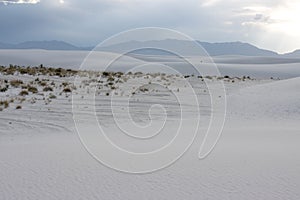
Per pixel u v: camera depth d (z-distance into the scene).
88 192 7.16
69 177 8.19
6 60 73.12
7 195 6.93
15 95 24.48
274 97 28.67
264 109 24.91
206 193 7.14
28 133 15.52
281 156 10.49
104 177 8.23
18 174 8.38
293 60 129.38
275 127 18.39
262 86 34.28
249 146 12.28
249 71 78.44
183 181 7.96
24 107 21.06
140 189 7.38
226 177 8.27
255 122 20.36
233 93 31.50
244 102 27.25
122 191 7.24
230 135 15.16
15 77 31.80
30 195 6.94
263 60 125.56
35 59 76.81
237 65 89.12
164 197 6.91
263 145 12.48
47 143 12.78
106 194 7.05
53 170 8.77
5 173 8.46
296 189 7.38
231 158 10.26
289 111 24.06
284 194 7.07
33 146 12.09
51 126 17.02
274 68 86.12
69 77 34.69
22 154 10.62
